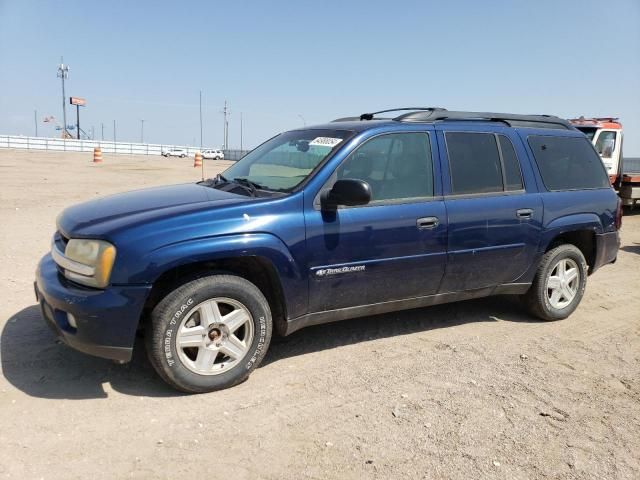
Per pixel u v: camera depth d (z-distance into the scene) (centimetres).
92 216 386
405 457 310
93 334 347
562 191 542
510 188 507
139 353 434
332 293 417
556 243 555
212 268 383
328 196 405
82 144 6956
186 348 373
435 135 472
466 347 474
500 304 606
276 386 390
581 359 459
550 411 368
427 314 561
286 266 389
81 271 354
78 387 374
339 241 410
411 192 451
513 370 431
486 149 500
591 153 586
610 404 381
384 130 448
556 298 550
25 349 428
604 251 582
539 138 541
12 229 915
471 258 479
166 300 357
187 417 344
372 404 368
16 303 534
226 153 7812
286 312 402
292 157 453
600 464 311
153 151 7700
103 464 293
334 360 438
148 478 283
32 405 347
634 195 1516
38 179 1977
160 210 377
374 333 500
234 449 312
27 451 299
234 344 381
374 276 432
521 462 310
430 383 402
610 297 655
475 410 365
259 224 380
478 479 293
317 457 307
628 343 501
